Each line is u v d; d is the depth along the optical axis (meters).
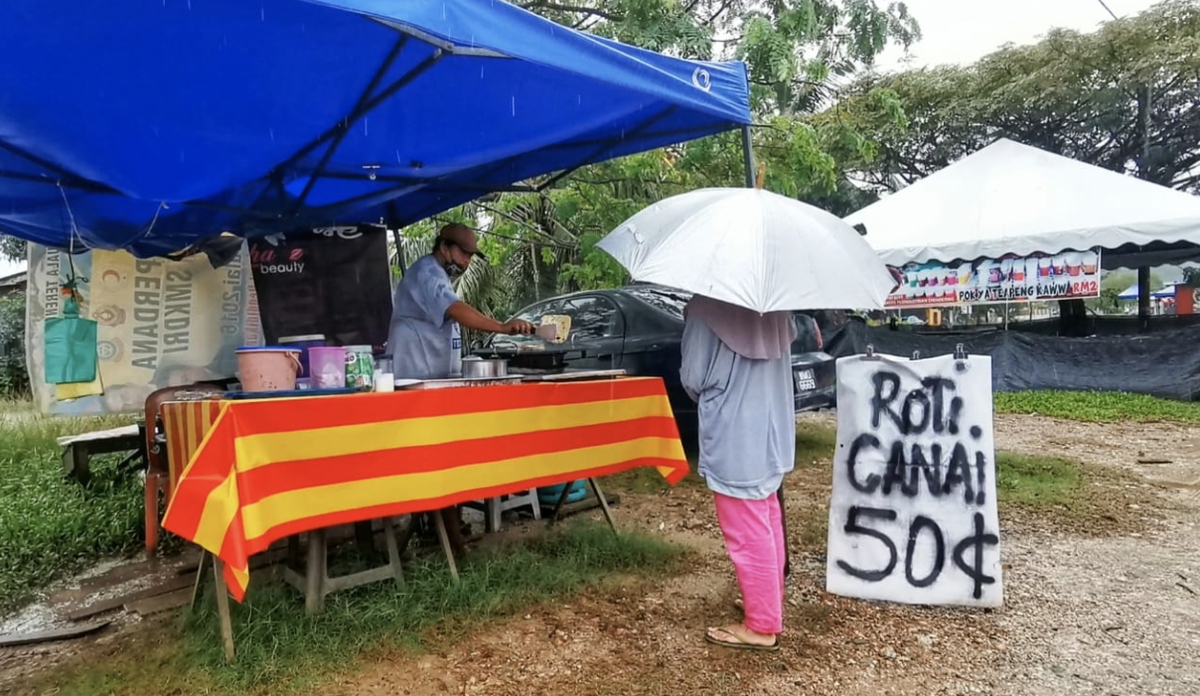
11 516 4.59
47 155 3.67
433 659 2.85
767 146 7.21
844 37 7.84
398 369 4.13
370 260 5.30
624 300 6.41
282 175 4.41
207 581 3.36
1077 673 2.84
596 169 6.88
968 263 11.01
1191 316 13.13
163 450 4.07
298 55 2.92
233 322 5.17
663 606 3.38
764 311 2.51
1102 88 18.16
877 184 24.42
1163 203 10.20
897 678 2.80
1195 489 5.55
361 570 3.52
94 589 3.67
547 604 3.36
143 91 3.12
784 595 3.52
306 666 2.72
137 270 4.81
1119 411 8.79
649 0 6.04
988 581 3.37
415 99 3.66
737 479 2.89
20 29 2.51
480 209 8.03
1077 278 10.31
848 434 3.57
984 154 12.66
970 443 3.42
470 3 2.34
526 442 3.38
